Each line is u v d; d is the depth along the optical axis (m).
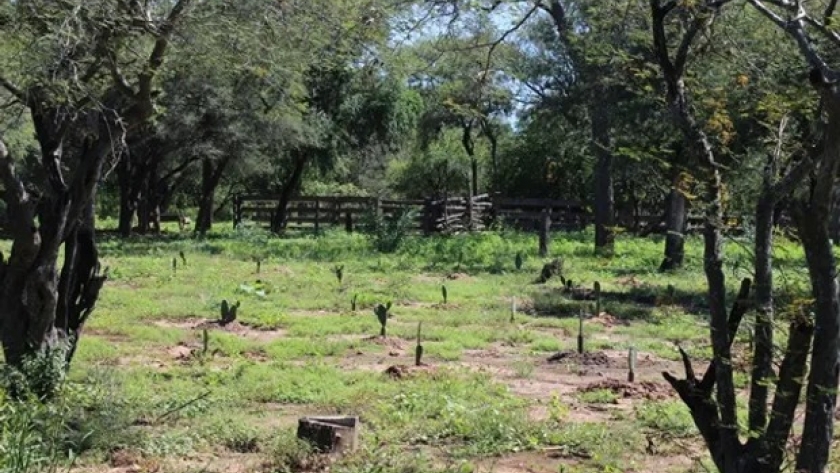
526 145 50.66
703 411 5.48
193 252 30.08
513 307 16.81
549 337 14.85
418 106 44.84
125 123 9.62
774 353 5.67
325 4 9.61
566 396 10.62
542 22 22.11
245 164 41.00
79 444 7.38
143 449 7.90
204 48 9.84
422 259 27.56
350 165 57.44
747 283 5.32
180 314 16.47
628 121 21.12
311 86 37.97
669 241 23.73
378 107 41.78
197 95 28.00
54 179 9.65
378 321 15.92
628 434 8.57
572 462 7.95
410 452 8.03
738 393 10.31
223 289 19.97
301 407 9.83
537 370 12.32
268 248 31.19
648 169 7.43
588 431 8.62
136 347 13.37
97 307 16.97
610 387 10.95
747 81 5.62
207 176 42.53
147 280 21.72
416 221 39.19
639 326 15.98
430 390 10.38
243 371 11.45
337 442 7.91
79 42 8.56
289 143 37.34
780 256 6.09
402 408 9.57
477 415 9.09
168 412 8.71
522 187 53.12
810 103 5.27
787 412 5.03
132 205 39.31
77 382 10.41
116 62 9.47
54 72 8.62
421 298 19.23
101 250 29.88
